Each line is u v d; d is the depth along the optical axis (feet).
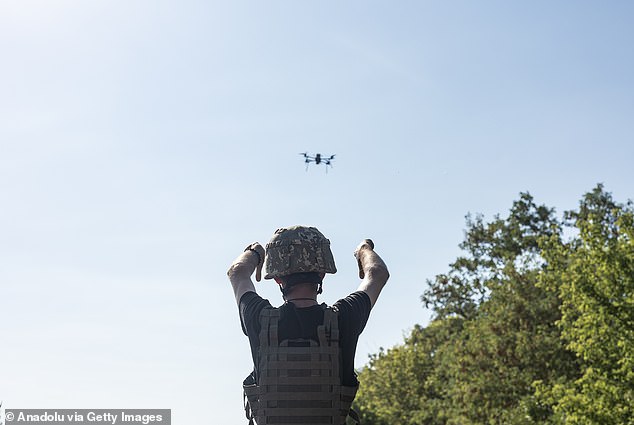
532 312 192.44
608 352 137.18
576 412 135.54
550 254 163.43
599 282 140.15
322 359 14.32
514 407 189.67
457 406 207.31
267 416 14.12
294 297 15.11
